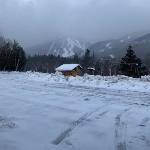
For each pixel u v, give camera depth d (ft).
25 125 29.71
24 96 50.70
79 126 30.48
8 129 27.61
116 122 32.81
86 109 39.99
